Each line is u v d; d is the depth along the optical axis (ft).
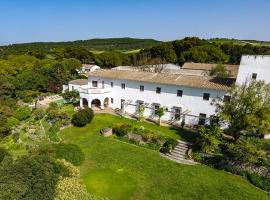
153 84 133.59
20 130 128.98
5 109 148.46
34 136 118.32
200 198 71.97
